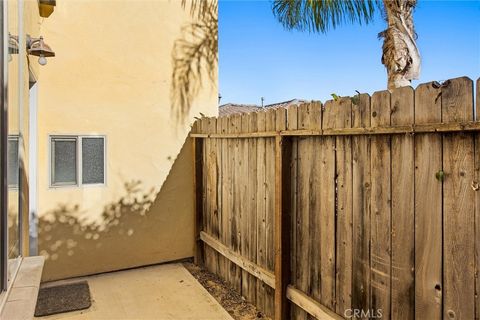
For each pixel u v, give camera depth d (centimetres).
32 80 390
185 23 528
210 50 550
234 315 367
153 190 506
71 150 450
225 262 450
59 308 373
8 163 182
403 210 211
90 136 461
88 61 457
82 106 455
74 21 448
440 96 185
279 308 321
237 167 412
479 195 171
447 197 186
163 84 510
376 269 231
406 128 203
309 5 392
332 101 262
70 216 451
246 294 400
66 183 448
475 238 173
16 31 224
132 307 379
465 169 177
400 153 212
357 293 247
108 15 470
